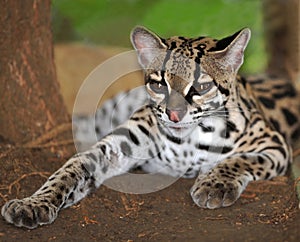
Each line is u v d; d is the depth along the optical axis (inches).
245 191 291.4
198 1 510.9
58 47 544.1
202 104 281.6
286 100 394.3
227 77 291.3
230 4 517.0
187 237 234.2
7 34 322.3
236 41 286.0
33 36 335.9
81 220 256.7
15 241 232.7
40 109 339.6
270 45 546.0
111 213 266.1
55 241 234.7
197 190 275.3
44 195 260.1
